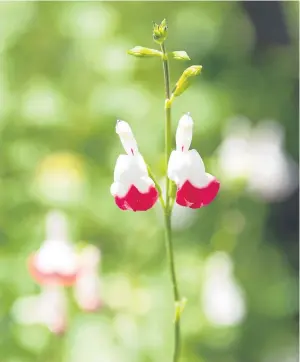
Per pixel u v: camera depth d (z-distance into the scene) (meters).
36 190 7.70
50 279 5.74
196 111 8.59
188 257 8.03
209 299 7.30
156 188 3.63
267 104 9.75
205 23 9.27
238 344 8.65
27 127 8.20
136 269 7.96
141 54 3.56
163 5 9.12
